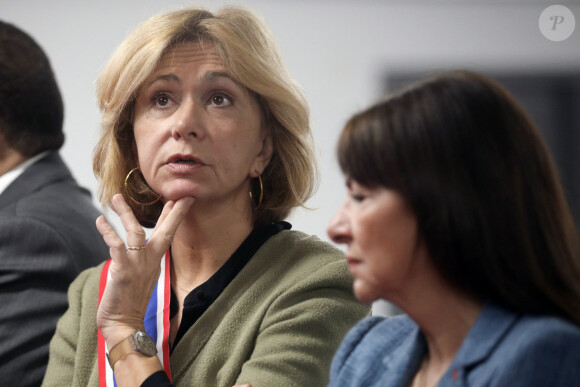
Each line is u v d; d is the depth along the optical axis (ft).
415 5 30.91
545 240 6.70
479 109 6.76
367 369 7.79
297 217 28.78
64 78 29.55
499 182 6.63
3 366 13.14
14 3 29.55
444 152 6.69
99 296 11.80
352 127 7.11
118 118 11.66
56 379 11.68
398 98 7.04
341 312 10.74
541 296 6.68
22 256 13.52
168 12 11.62
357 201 7.15
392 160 6.81
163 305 11.25
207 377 10.54
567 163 31.91
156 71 11.25
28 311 13.33
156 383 9.98
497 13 30.99
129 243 10.72
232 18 11.51
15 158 14.84
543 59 30.96
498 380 6.40
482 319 6.79
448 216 6.64
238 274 11.15
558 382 6.30
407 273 6.93
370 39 30.94
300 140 11.84
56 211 14.15
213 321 10.91
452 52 31.01
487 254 6.63
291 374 10.12
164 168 11.05
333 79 30.81
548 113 31.42
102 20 29.76
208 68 11.14
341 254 11.43
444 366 7.11
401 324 8.05
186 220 11.37
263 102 11.60
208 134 11.02
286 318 10.57
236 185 11.28
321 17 30.89
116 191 12.16
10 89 14.69
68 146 29.40
